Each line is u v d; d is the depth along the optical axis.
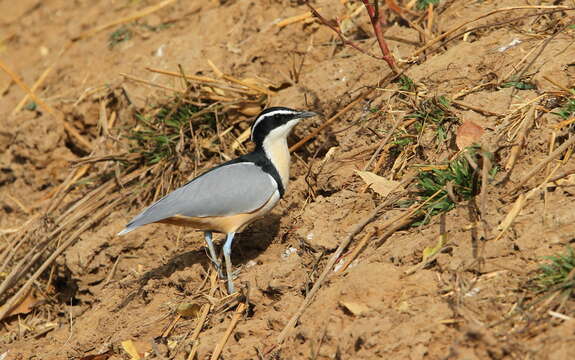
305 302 9.59
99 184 14.84
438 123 11.36
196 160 13.85
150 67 15.53
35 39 19.78
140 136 14.34
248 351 9.50
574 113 10.30
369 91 12.45
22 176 16.11
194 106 14.29
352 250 10.38
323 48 14.45
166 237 13.10
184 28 17.03
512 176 10.05
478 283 8.73
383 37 12.88
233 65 14.73
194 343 10.16
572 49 11.38
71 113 16.03
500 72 11.66
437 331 8.28
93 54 17.61
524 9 12.65
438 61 12.40
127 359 10.77
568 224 8.95
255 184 11.27
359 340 8.50
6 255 14.31
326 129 13.00
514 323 8.09
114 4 19.48
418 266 9.37
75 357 11.53
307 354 8.88
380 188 11.09
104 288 12.72
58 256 13.54
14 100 17.47
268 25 14.88
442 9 13.78
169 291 11.64
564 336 7.65
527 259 8.77
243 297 10.52
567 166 9.83
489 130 10.77
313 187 12.31
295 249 11.53
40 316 13.46
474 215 9.67
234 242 12.22
